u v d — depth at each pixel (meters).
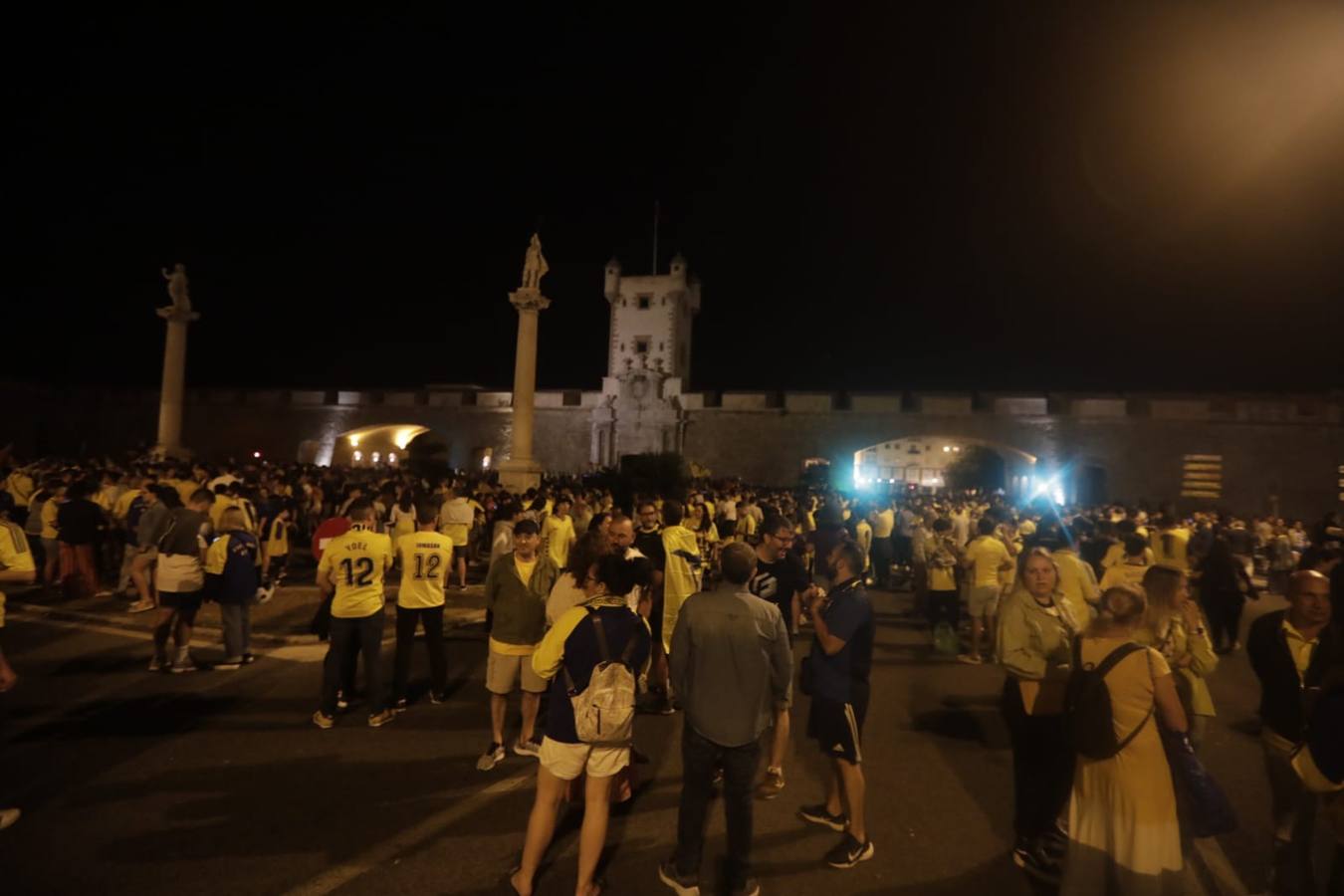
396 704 7.13
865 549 16.92
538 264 25.20
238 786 5.38
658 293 47.94
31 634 9.64
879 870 4.52
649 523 7.75
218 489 12.30
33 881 4.09
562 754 4.11
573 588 5.52
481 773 5.76
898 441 42.50
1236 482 37.31
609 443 45.19
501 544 12.05
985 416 40.94
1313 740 2.95
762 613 4.27
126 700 7.20
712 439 44.38
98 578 12.09
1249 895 4.35
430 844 4.64
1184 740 3.48
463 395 47.19
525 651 6.00
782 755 5.64
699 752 4.20
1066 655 4.59
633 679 4.19
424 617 7.39
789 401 43.50
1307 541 19.72
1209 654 4.79
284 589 13.39
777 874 4.45
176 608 8.13
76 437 49.38
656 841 4.82
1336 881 3.29
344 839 4.67
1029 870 4.52
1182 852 3.59
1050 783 4.52
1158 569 4.86
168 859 4.37
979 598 9.87
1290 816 4.36
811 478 41.78
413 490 15.96
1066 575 6.69
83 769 5.61
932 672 9.41
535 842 4.08
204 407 49.56
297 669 8.39
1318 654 4.08
